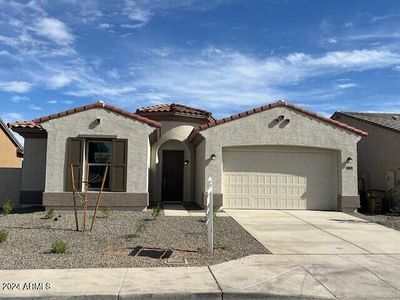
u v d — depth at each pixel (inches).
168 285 272.2
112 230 458.9
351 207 652.7
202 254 361.4
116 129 608.4
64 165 598.2
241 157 659.4
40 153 700.0
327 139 658.2
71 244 391.9
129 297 253.6
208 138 639.8
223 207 649.6
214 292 259.8
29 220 517.7
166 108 763.4
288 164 666.2
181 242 408.5
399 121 811.4
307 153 671.1
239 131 645.9
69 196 592.4
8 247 374.9
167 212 606.5
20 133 692.7
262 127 649.0
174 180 765.9
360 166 829.2
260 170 660.7
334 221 558.3
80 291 257.8
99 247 382.6
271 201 659.4
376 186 773.3
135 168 606.2
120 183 603.2
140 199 601.9
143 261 334.6
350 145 662.5
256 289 266.8
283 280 287.7
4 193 719.1
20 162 1190.3
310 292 264.2
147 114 750.5
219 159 638.5
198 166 718.5
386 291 270.1
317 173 670.5
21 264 321.1
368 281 290.2
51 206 591.5
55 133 601.0
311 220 561.0
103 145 611.8
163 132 750.5
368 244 416.8
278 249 387.2
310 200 666.2
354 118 848.3
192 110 768.3
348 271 313.7
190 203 730.8
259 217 577.6
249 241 419.5
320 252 378.0
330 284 281.7
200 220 535.5
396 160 714.2
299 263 335.0
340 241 429.4
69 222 504.4
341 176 657.6
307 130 655.8
